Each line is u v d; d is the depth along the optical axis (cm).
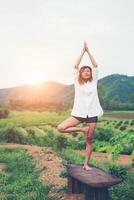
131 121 2019
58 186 1055
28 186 1079
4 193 1066
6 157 1525
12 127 2062
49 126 2039
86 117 869
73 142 1895
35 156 1501
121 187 987
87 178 794
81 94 873
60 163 1352
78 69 880
